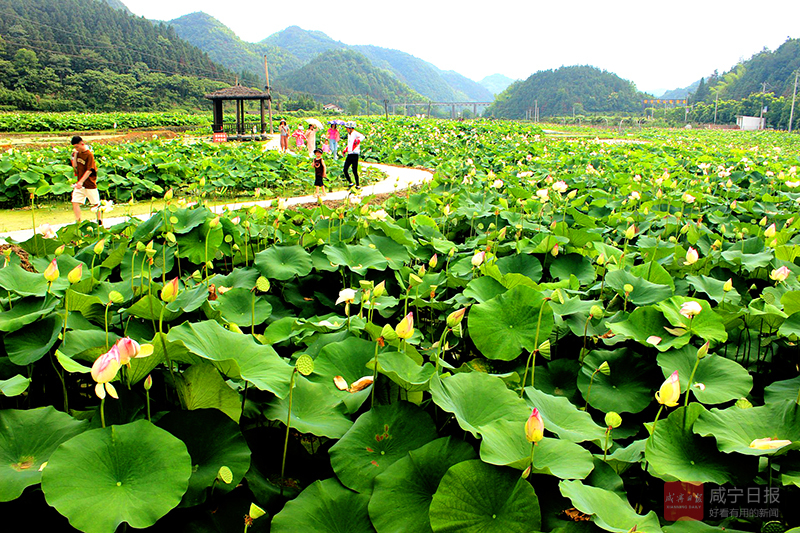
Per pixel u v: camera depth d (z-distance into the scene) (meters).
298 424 2.38
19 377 2.38
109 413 2.27
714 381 3.01
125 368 2.36
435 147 24.11
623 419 3.15
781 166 14.74
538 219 7.42
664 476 2.31
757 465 2.32
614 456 2.50
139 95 99.94
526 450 2.19
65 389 2.72
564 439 2.39
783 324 3.33
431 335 4.26
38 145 31.11
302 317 4.57
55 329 2.82
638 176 11.23
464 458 2.21
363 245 5.31
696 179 12.60
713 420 2.46
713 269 5.16
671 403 2.24
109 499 1.85
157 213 5.61
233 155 17.61
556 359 3.64
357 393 2.69
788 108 99.19
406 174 18.81
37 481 1.89
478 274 4.55
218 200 13.12
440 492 2.02
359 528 2.10
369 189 15.07
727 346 3.89
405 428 2.41
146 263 4.91
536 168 15.17
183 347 2.29
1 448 2.10
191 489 2.09
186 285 4.70
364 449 2.32
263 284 3.23
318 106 122.19
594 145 23.94
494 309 3.50
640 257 5.83
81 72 107.50
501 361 3.74
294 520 2.07
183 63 147.12
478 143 25.20
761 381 3.62
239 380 2.68
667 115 133.88
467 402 2.48
